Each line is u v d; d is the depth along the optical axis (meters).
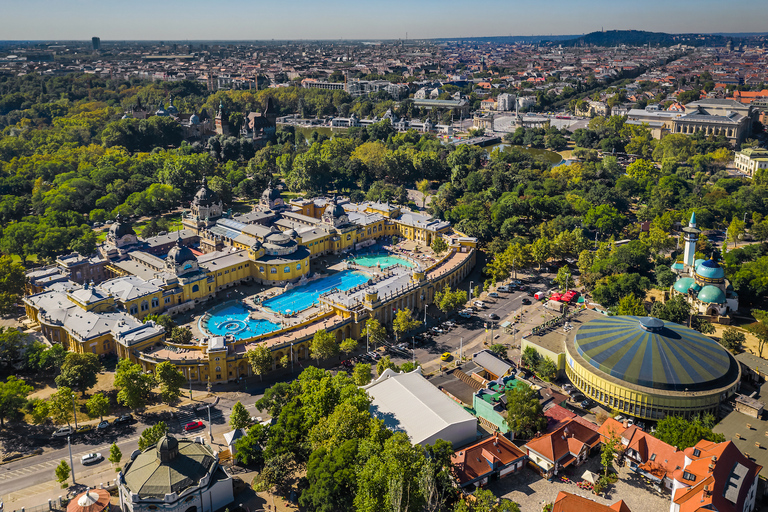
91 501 194.25
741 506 185.62
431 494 187.25
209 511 199.50
